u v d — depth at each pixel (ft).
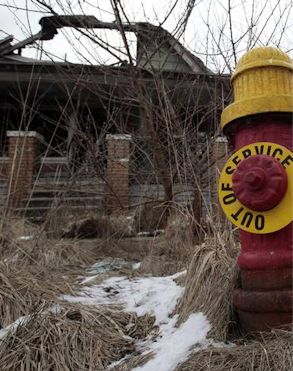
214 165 15.71
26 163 23.54
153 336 8.29
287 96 7.11
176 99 19.11
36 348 7.67
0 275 9.86
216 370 6.26
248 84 7.38
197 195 14.78
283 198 6.82
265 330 6.85
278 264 6.84
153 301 9.84
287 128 7.19
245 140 7.30
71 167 22.22
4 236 14.08
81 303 9.68
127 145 22.33
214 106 16.72
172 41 18.12
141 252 16.19
